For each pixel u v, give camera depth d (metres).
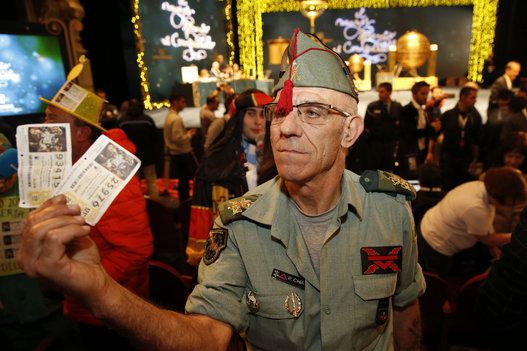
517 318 0.78
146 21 8.91
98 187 0.69
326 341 0.74
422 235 2.03
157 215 2.67
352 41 11.89
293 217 0.78
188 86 9.23
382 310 0.78
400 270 0.81
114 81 8.72
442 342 1.69
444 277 1.99
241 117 1.72
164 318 0.60
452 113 4.17
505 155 2.75
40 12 3.62
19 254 0.51
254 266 0.75
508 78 5.50
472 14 11.65
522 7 11.50
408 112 4.08
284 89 0.66
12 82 3.08
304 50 0.70
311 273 0.75
